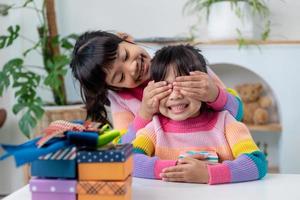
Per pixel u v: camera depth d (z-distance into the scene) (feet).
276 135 6.78
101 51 3.24
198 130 2.77
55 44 6.36
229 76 6.88
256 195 2.06
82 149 1.83
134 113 3.65
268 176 2.52
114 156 1.77
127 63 3.26
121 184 1.76
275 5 6.57
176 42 6.06
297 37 6.57
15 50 6.97
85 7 7.02
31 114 6.13
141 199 2.02
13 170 7.06
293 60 5.90
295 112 5.97
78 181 1.79
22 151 1.70
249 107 6.51
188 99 2.62
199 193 2.12
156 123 2.85
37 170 1.81
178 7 6.80
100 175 1.78
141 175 2.53
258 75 6.19
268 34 6.35
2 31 6.88
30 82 6.02
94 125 2.08
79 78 3.49
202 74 2.68
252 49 5.94
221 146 2.69
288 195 2.06
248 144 2.57
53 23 6.56
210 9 6.18
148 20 6.90
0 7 6.69
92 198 1.78
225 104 2.90
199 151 2.68
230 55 6.00
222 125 2.74
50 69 6.17
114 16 6.98
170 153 2.76
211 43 5.96
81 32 7.02
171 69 2.68
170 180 2.40
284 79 5.94
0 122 6.60
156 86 2.69
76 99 6.97
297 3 6.54
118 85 3.44
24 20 6.95
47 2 6.51
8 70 5.99
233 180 2.32
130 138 2.94
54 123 2.08
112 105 3.85
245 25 6.03
